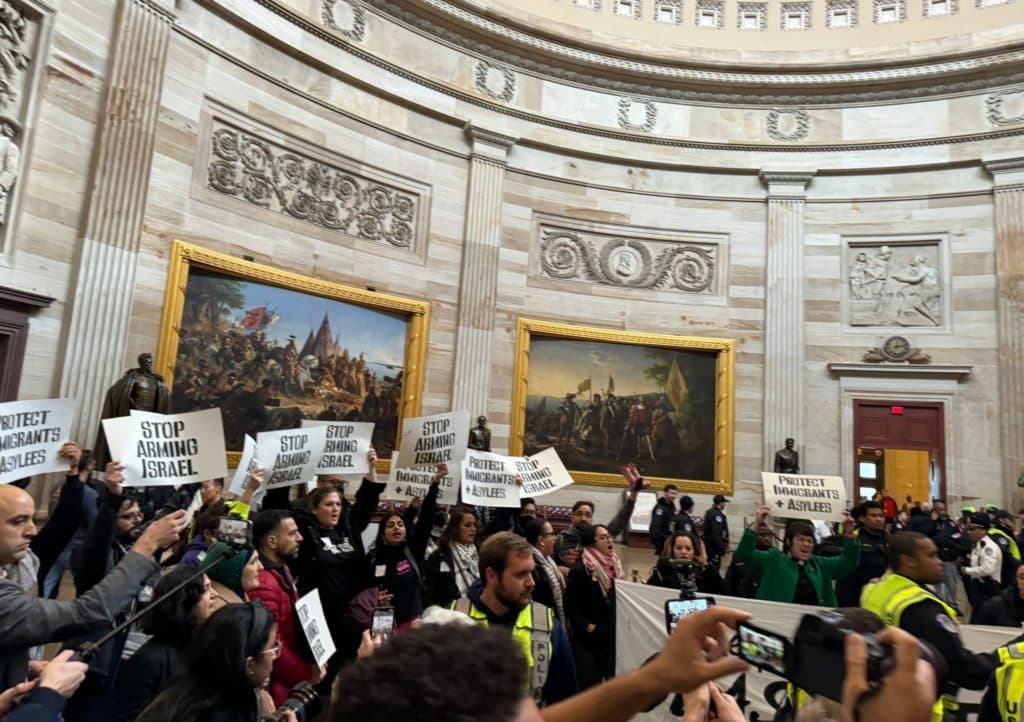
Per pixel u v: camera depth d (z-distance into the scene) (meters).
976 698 3.93
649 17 16.70
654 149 16.06
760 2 16.78
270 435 5.58
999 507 13.96
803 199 15.93
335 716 0.82
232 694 2.23
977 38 15.06
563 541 6.29
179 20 10.74
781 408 15.22
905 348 15.06
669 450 15.27
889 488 15.24
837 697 1.22
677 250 16.05
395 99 13.89
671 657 1.25
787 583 5.13
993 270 14.73
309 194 12.67
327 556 4.73
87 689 3.27
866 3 16.50
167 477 4.68
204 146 11.19
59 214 9.16
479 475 6.94
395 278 13.70
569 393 15.16
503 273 15.03
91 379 9.30
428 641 0.87
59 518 4.02
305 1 12.62
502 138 14.94
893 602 3.27
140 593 3.89
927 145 15.38
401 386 13.62
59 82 9.18
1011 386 14.10
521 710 0.83
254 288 11.71
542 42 15.35
